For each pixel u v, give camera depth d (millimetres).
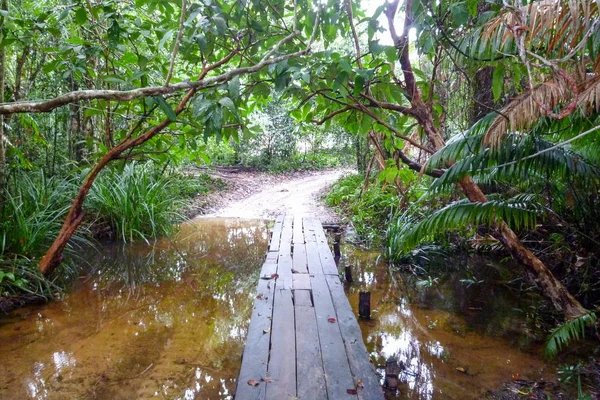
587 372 2545
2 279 3436
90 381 2439
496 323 3350
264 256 5461
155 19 4172
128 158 3609
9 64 5828
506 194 4266
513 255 3115
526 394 2338
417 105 2848
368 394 1885
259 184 12008
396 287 4273
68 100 2109
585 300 3387
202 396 2312
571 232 3779
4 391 2316
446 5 2488
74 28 4305
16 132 5578
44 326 3191
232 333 3148
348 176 10117
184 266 4992
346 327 2621
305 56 2664
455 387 2422
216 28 2521
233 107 2344
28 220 4109
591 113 2490
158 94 2365
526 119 2180
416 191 6406
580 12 1710
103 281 4359
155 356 2758
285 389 1904
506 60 2467
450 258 5148
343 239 6293
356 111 3072
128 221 5875
